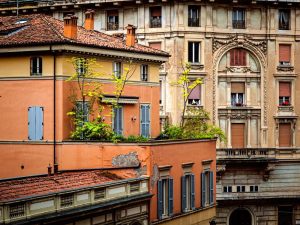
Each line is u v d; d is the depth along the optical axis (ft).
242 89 209.97
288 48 213.25
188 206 130.82
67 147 125.08
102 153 120.57
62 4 212.43
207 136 142.00
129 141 119.44
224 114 207.62
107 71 139.13
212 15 206.08
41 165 127.95
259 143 210.59
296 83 213.05
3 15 220.02
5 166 132.16
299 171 214.07
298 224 215.31
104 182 108.99
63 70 127.34
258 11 210.59
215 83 206.59
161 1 203.00
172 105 201.67
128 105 146.00
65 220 95.09
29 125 129.70
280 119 211.20
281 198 212.64
